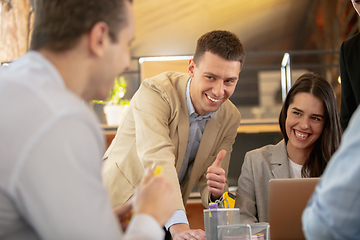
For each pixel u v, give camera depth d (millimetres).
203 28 7148
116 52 712
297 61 6914
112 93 2932
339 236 574
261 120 3123
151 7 6613
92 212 564
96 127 625
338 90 4680
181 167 1736
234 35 1528
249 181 1616
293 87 1597
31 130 552
